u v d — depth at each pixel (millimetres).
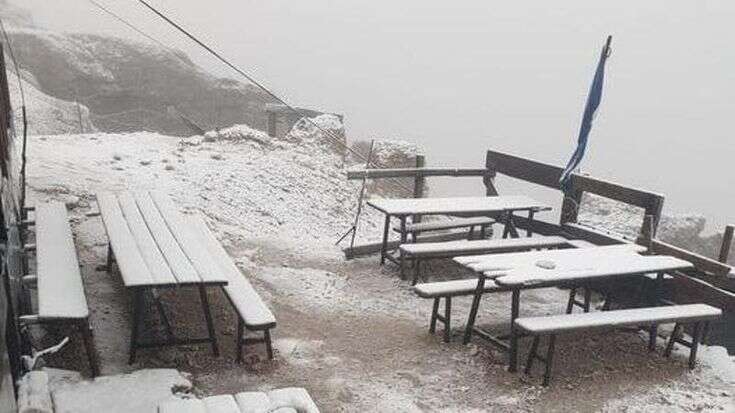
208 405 4418
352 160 18344
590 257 7000
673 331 6898
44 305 5113
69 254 6090
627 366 6684
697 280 7605
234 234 9781
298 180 13039
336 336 6941
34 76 23266
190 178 11492
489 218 10133
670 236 15312
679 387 6328
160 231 6617
